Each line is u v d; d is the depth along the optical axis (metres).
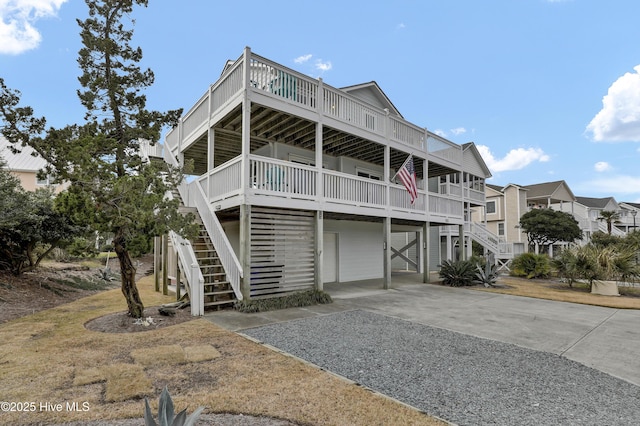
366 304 8.72
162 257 10.37
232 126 10.16
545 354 5.00
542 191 33.25
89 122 6.45
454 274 12.82
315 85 9.67
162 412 2.32
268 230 8.80
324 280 13.06
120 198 5.61
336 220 13.52
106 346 4.88
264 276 8.50
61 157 5.61
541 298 10.25
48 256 14.09
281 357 4.52
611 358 4.87
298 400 3.27
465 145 20.08
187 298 8.00
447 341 5.53
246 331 5.86
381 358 4.64
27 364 4.14
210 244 9.05
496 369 4.34
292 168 8.94
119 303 8.47
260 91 8.20
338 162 13.71
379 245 15.38
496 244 20.77
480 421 3.00
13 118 5.43
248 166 7.94
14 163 19.14
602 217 32.38
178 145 12.09
